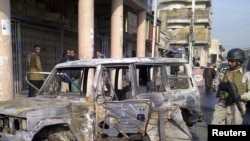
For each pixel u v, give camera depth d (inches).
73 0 520.1
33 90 307.1
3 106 161.8
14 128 151.7
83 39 355.9
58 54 486.6
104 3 589.9
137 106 172.6
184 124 180.2
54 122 152.7
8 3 252.1
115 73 197.5
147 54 907.4
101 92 170.1
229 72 182.4
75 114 159.5
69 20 517.3
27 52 410.0
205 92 628.4
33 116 148.1
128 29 680.4
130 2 524.1
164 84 214.4
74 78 181.9
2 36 249.1
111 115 167.5
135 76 190.5
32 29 422.3
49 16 451.8
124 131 170.6
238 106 177.5
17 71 386.3
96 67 174.7
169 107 180.2
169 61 221.9
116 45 463.8
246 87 176.4
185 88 235.3
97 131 163.8
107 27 628.4
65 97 177.9
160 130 172.1
